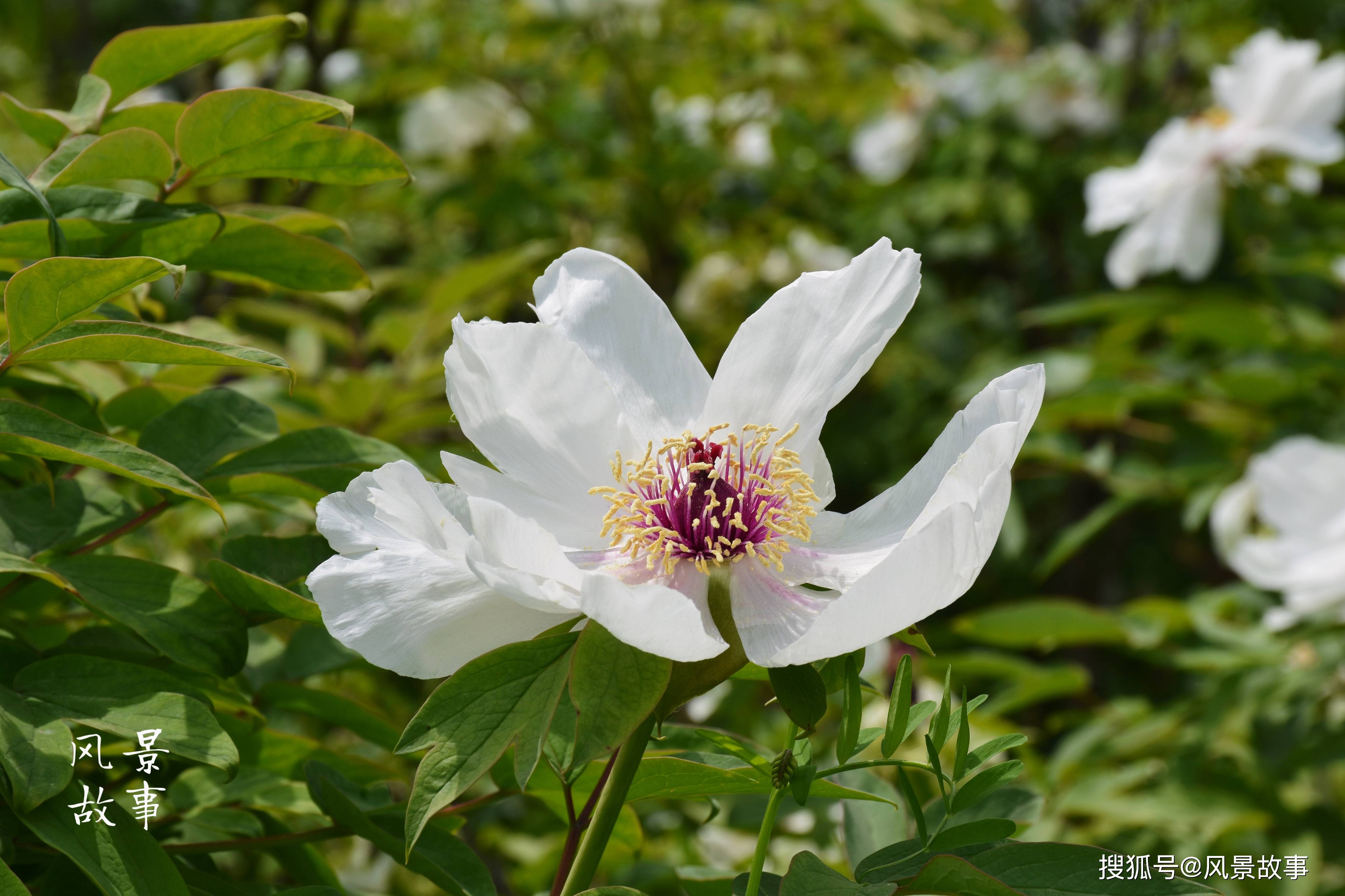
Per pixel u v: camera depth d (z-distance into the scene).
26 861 0.82
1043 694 1.46
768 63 2.26
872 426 3.15
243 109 0.83
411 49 2.09
